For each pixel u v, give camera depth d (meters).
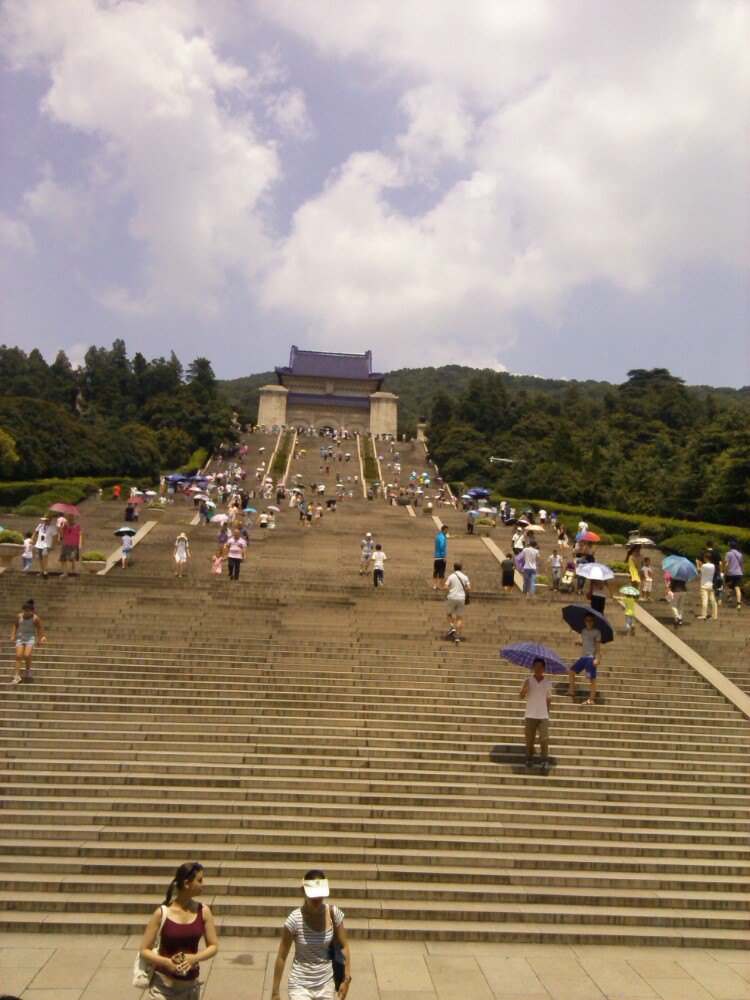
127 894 10.72
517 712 16.62
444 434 97.69
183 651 18.92
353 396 119.25
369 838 12.19
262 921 10.30
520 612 23.97
